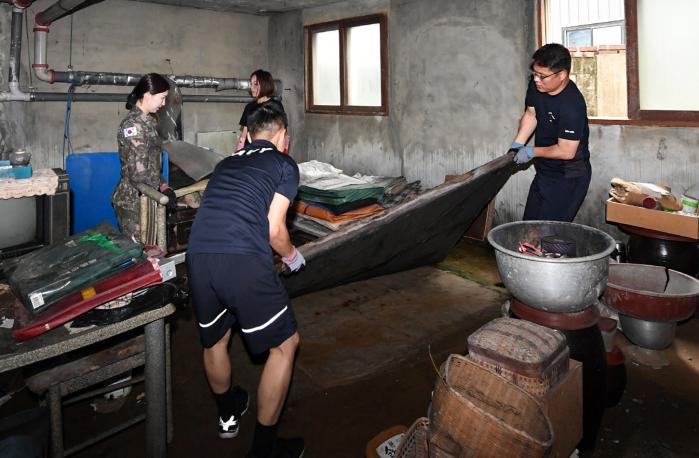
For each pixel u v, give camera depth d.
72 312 1.50
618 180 3.30
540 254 2.15
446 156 4.94
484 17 4.41
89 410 2.30
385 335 3.01
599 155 3.85
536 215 3.38
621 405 2.28
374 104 5.65
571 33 5.63
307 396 2.40
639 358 2.64
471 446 1.47
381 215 2.81
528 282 1.87
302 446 1.95
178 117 5.69
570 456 1.82
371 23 5.41
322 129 6.23
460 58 4.66
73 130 5.33
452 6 4.64
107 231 1.82
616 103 4.36
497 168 3.17
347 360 2.73
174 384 2.52
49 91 5.12
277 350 1.82
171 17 5.82
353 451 2.03
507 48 4.29
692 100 3.34
